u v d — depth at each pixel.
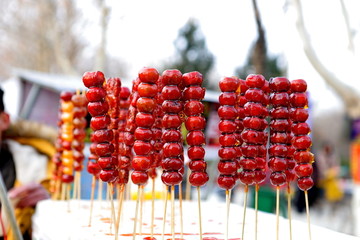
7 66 13.62
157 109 1.31
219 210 1.92
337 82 4.44
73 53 11.98
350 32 3.74
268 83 1.23
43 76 4.36
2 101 2.49
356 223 5.12
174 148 1.12
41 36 10.73
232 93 1.14
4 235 1.95
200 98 1.13
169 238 1.27
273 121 1.19
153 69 1.10
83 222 1.49
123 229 1.39
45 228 1.57
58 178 1.98
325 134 10.51
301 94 1.17
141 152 1.10
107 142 1.22
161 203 2.09
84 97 1.70
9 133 2.66
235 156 1.14
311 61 4.34
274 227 1.51
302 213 7.01
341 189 7.76
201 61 14.61
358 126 8.35
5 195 1.40
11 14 11.88
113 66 15.41
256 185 1.19
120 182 1.22
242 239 1.17
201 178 1.10
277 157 1.17
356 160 5.23
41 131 2.72
